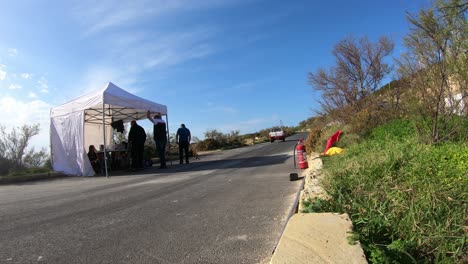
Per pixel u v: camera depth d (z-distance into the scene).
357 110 14.55
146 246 4.06
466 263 2.91
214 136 36.09
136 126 14.38
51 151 14.73
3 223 5.37
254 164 13.03
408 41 6.03
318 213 3.71
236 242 4.07
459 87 5.88
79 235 4.57
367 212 3.83
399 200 3.84
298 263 2.85
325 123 17.62
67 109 14.05
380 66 16.30
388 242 3.35
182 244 4.08
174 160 19.80
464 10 5.35
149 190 8.14
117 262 3.61
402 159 4.95
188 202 6.38
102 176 12.88
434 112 6.04
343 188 4.56
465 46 5.47
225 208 5.72
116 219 5.36
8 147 15.12
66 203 6.97
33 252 3.97
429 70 6.00
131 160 14.77
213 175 10.38
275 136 37.84
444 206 3.54
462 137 6.03
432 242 3.19
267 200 6.16
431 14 5.61
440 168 4.45
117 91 13.68
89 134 18.14
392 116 9.66
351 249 2.96
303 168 10.20
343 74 16.67
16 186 11.05
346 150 8.17
